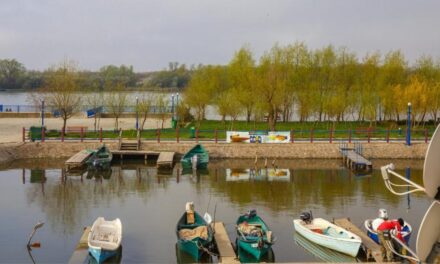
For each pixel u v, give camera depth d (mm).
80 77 75375
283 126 63406
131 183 38094
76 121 67875
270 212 30547
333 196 34594
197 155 43938
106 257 22000
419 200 33500
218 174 41594
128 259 22781
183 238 22906
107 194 34594
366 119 67688
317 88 67562
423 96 59625
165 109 71312
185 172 42281
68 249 23969
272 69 63562
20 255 23125
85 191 35375
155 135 52781
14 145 45906
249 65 70188
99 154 43875
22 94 162625
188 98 68250
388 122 65562
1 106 76812
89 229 25078
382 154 48469
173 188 36625
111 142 48219
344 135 54406
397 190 36375
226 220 28781
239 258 22547
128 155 46844
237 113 62094
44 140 48375
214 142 49375
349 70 69438
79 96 66938
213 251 23281
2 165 43438
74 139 49344
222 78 74000
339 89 66812
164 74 159125
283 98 64375
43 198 33281
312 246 24641
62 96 57188
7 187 36156
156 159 47156
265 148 48344
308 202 32938
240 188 36781
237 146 48281
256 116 63344
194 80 73250
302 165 45562
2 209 30578
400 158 48438
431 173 14133
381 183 38625
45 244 24594
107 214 29766
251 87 64750
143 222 28234
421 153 48625
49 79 68062
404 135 54781
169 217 29250
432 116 73188
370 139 51500
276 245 24766
